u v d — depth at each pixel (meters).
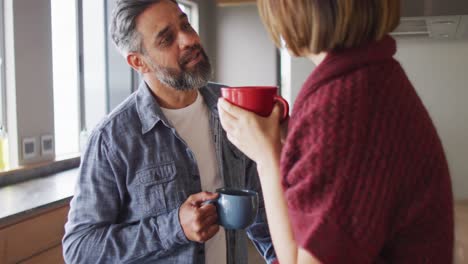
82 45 3.25
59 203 2.01
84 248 1.21
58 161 2.75
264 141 0.74
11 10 2.46
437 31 3.02
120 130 1.25
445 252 0.64
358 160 0.58
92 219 1.23
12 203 1.93
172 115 1.34
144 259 1.19
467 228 2.07
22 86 2.54
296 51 0.68
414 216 0.62
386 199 0.59
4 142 2.50
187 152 1.29
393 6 0.64
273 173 0.72
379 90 0.62
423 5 2.56
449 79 3.35
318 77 0.63
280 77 4.95
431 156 0.63
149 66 1.29
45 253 1.94
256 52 4.93
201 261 1.25
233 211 1.06
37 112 2.66
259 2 0.69
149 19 1.25
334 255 0.57
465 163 3.37
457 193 3.38
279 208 0.70
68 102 3.15
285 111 0.76
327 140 0.59
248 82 4.98
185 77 1.27
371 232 0.57
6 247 1.72
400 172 0.60
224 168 1.37
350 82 0.61
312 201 0.59
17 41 2.50
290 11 0.64
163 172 1.25
